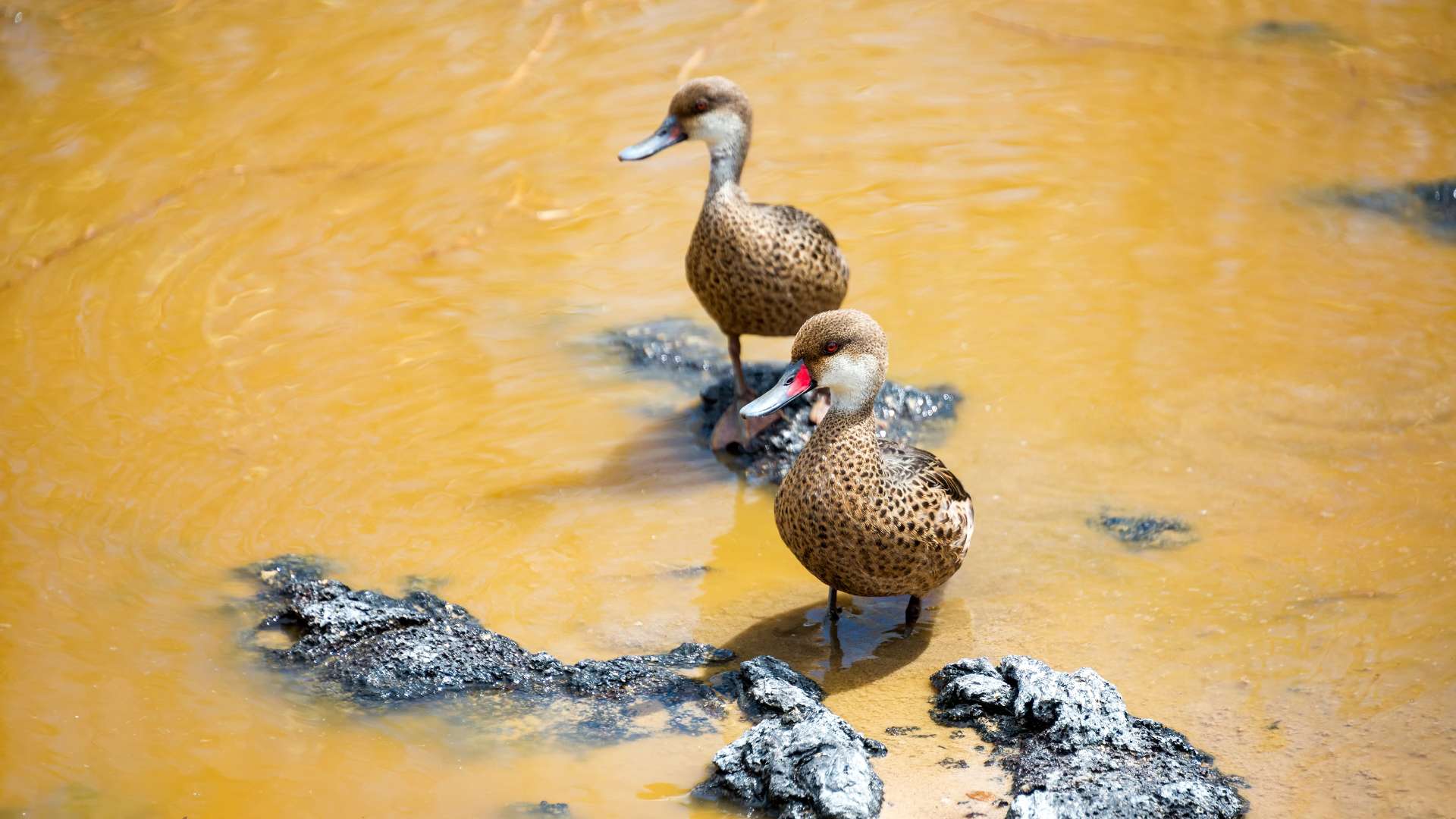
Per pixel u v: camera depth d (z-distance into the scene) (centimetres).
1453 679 865
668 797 800
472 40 1986
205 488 1114
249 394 1251
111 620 955
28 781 808
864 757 789
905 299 1401
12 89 1830
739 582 1023
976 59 1933
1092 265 1455
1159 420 1195
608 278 1462
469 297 1426
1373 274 1418
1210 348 1302
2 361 1291
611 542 1070
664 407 1260
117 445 1166
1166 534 1045
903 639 948
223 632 949
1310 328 1327
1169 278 1426
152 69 1892
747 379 1269
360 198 1603
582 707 877
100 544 1038
